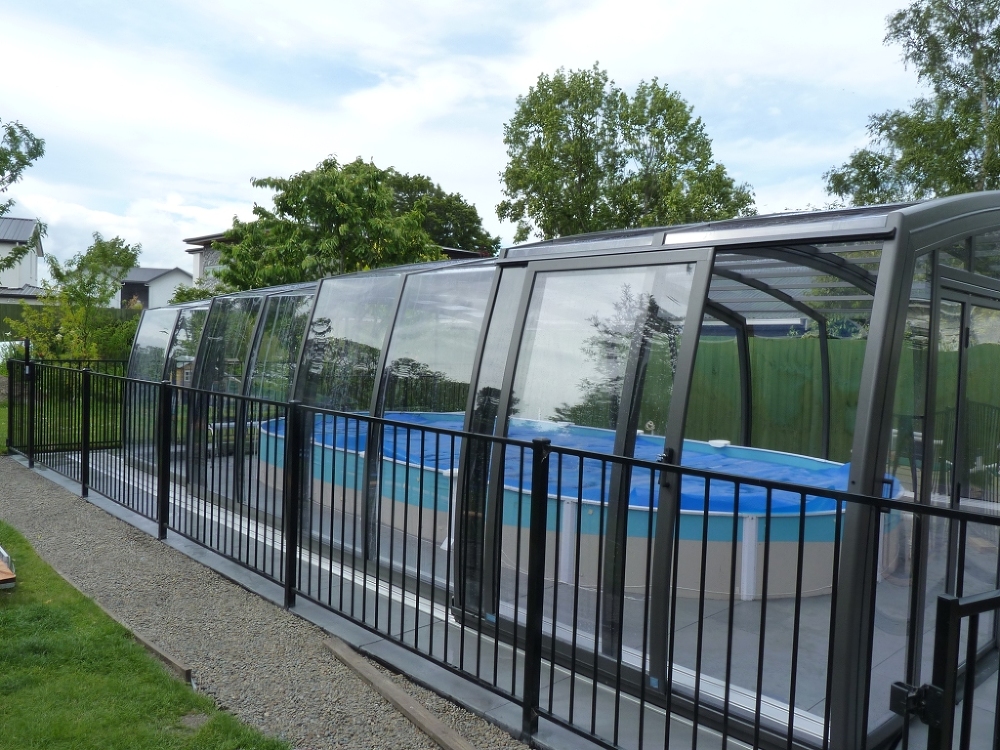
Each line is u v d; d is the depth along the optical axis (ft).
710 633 13.06
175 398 20.80
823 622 13.65
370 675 12.39
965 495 13.16
